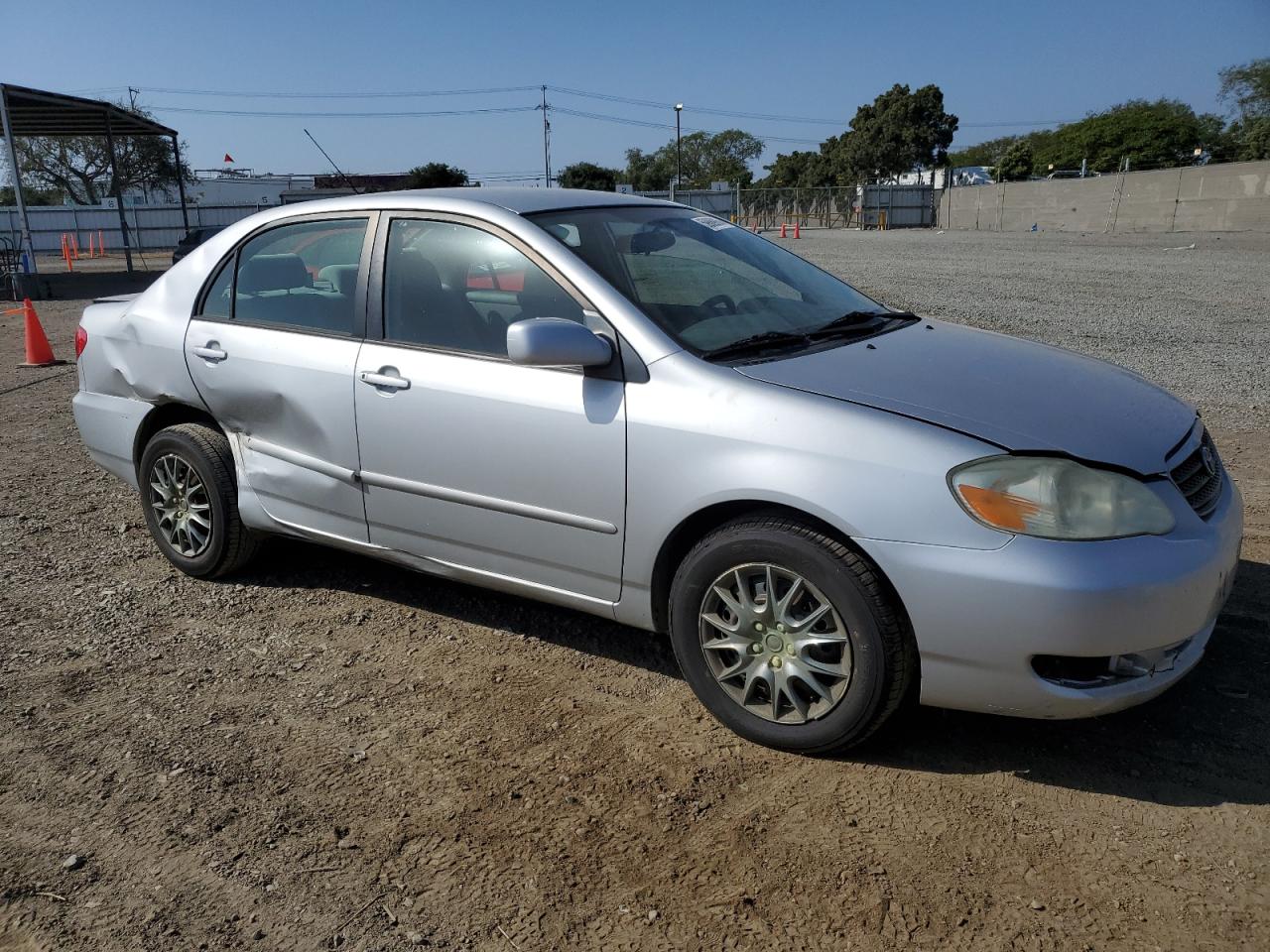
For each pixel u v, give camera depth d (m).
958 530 2.67
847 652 2.86
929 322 4.00
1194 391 7.74
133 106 60.22
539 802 2.85
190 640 3.96
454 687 3.53
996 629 2.64
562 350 3.05
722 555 3.01
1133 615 2.60
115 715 3.39
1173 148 71.81
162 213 46.34
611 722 3.27
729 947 2.30
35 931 2.41
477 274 3.57
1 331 13.91
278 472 4.12
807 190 52.09
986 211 46.78
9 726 3.33
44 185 60.94
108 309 4.84
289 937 2.38
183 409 4.54
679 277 3.57
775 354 3.23
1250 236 31.16
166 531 4.62
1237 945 2.24
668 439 3.05
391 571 4.62
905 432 2.78
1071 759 2.98
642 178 93.38
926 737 3.13
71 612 4.23
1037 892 2.44
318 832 2.75
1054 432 2.80
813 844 2.64
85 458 6.77
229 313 4.29
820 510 2.80
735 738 3.15
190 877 2.59
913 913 2.38
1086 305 12.99
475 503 3.52
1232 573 2.96
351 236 3.93
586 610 3.45
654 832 2.71
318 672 3.67
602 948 2.31
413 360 3.63
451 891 2.52
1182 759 2.96
